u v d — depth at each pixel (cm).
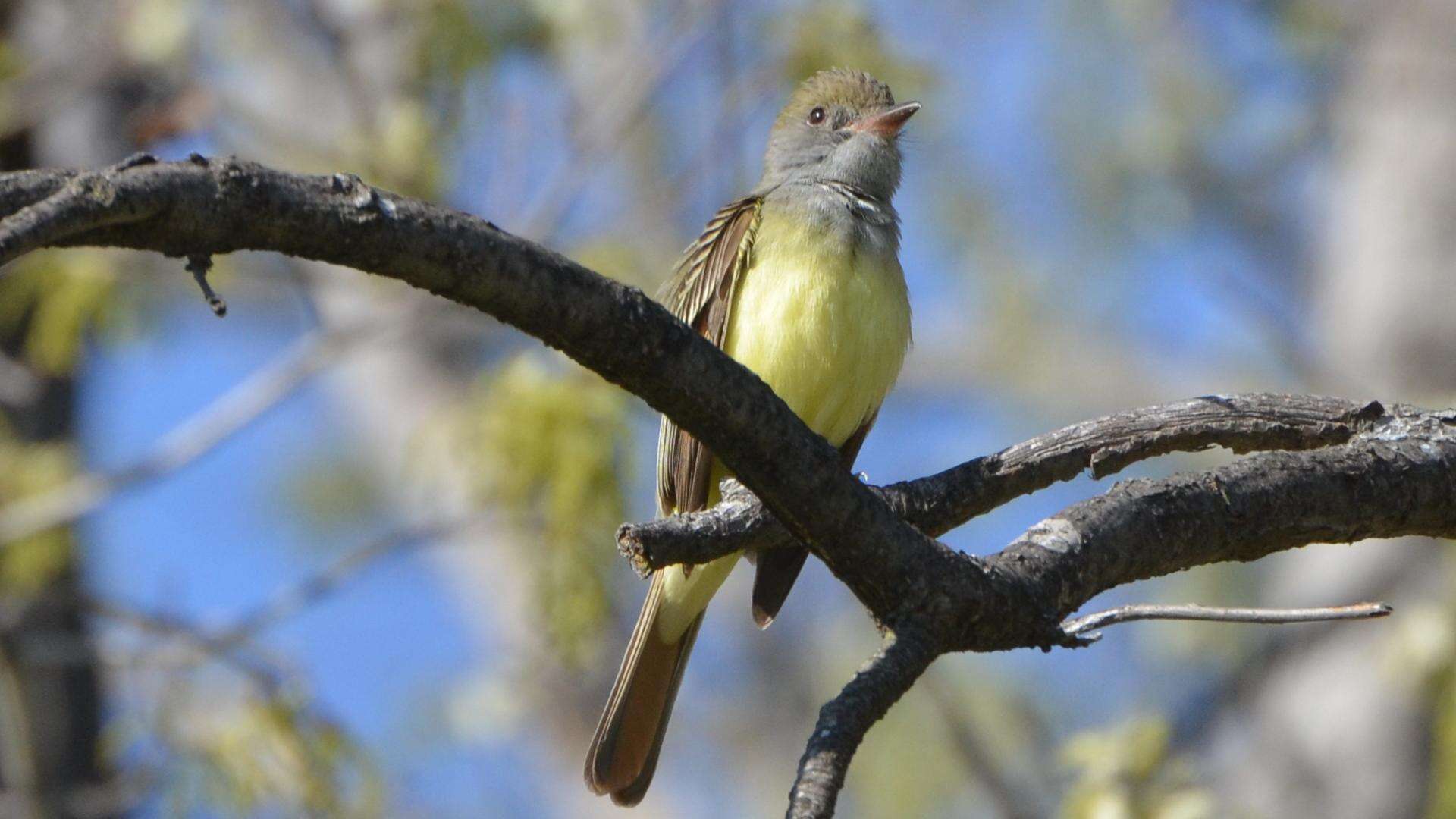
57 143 1431
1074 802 877
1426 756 1448
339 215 475
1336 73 1839
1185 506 594
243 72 1427
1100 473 654
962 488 644
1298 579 1555
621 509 1173
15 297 1317
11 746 1204
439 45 1262
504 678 1441
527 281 500
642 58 1312
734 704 1859
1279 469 610
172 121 1173
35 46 1394
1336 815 1447
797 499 543
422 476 1382
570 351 519
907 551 546
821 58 1306
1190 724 1577
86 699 1245
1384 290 1608
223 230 463
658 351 518
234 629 1129
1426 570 1454
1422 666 1221
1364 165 1691
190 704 1116
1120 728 903
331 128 1373
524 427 1173
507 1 1306
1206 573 1708
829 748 486
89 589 1299
